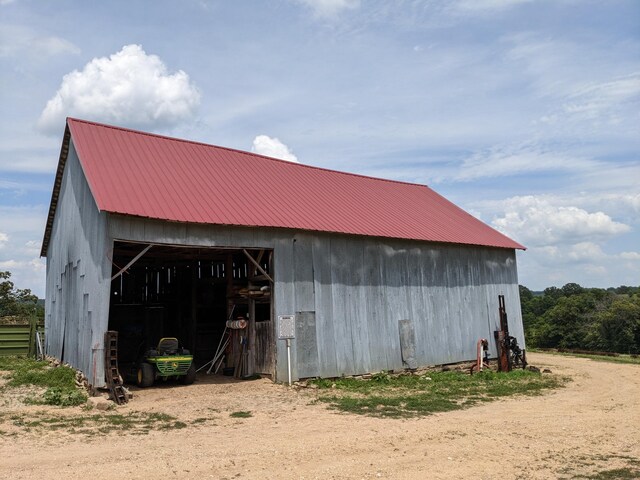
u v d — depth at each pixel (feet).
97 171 49.03
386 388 50.52
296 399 43.50
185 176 55.88
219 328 69.82
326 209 61.98
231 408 39.11
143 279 71.56
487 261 75.20
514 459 25.79
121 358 67.51
